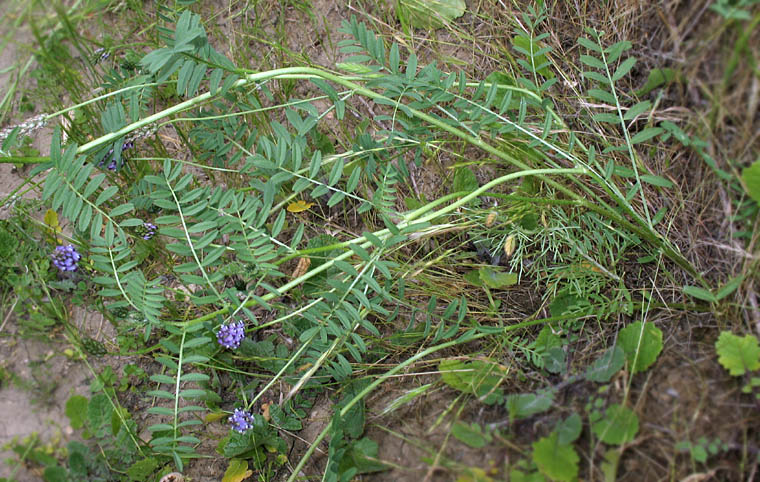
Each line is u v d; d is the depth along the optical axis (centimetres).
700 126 54
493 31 73
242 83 61
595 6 66
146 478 58
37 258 61
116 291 57
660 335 53
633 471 50
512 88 63
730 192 53
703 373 52
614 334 57
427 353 58
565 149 66
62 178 58
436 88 61
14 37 66
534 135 62
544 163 67
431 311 58
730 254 55
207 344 61
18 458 55
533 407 53
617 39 63
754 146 51
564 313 60
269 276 66
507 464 51
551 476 48
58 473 54
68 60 66
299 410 62
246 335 64
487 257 67
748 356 50
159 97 73
